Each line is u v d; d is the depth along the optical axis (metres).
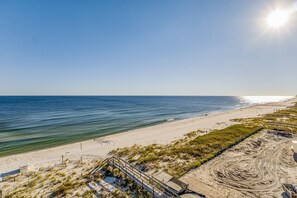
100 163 17.91
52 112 67.50
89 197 12.09
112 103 124.25
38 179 15.06
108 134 34.47
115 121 48.81
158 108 89.06
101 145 25.81
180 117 58.12
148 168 16.59
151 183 13.22
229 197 12.05
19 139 30.25
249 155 19.34
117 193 12.45
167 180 13.02
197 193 11.76
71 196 12.38
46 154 22.14
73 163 18.86
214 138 25.33
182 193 11.73
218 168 16.36
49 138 31.09
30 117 54.38
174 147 22.91
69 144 27.20
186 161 17.86
